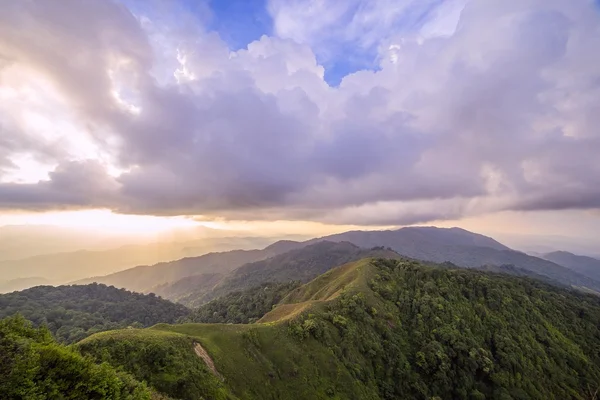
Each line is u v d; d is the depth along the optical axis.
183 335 56.97
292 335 71.12
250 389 55.22
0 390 20.81
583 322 115.81
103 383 25.58
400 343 85.38
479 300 110.31
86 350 44.44
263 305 166.50
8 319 27.61
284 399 57.25
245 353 61.97
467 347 87.25
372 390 69.19
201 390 46.56
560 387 88.56
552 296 129.00
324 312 83.44
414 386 75.25
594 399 87.81
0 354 23.09
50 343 27.28
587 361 98.50
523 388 84.12
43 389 22.55
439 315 97.31
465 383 80.25
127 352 46.16
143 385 30.94
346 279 117.12
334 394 62.50
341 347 73.88
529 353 93.56
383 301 98.94
